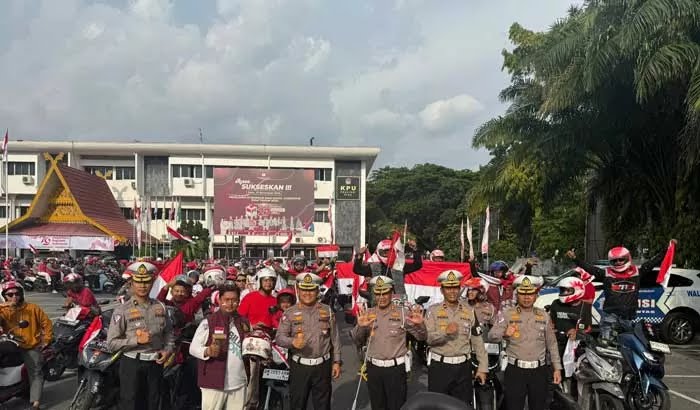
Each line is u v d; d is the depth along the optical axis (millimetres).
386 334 5977
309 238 60938
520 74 20219
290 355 6250
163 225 60219
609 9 14719
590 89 14320
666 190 16594
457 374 5969
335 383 9523
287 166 62000
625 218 18688
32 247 37281
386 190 69438
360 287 10055
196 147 60656
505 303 6746
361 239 62219
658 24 13227
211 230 61719
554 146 17016
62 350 9570
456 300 6105
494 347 7145
